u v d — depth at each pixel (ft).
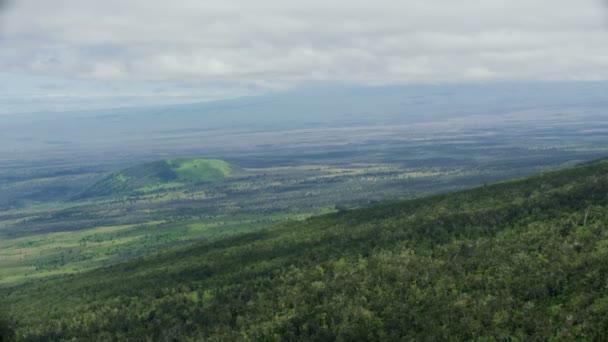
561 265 385.91
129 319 500.74
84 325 505.25
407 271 449.48
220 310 474.90
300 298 454.81
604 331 310.65
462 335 351.25
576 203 493.36
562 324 330.34
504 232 481.05
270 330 418.10
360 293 437.58
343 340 380.58
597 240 408.46
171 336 449.06
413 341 359.05
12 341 494.18
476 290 394.73
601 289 344.69
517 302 366.22
